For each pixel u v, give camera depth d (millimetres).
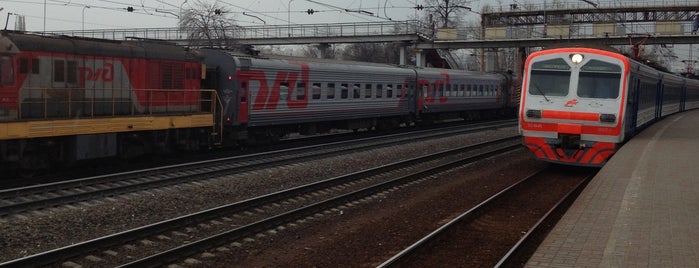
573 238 8312
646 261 7141
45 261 8078
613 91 16266
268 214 11875
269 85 21703
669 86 31938
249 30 47625
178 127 18188
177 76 18625
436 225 11047
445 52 51312
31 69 14484
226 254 9094
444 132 29359
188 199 12812
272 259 8930
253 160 18125
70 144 15211
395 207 12836
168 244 9531
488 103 40312
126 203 11969
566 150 16766
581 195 11297
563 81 16750
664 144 19359
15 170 14742
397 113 30047
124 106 16891
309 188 14039
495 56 56281
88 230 10203
